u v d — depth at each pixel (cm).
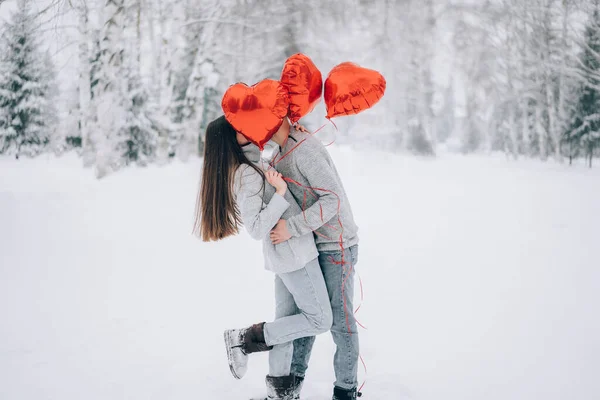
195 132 1997
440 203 971
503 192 1164
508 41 2673
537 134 3234
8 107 2530
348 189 1170
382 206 929
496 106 3222
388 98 2717
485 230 709
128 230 706
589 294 423
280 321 229
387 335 341
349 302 235
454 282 463
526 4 2462
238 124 218
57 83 2505
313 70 230
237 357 231
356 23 2438
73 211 852
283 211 220
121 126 1559
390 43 2588
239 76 2270
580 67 2580
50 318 366
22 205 888
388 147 2748
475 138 4478
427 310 389
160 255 573
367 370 290
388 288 447
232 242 653
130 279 472
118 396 254
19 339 327
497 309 391
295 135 232
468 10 2589
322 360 305
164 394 257
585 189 1237
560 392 262
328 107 238
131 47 2111
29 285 447
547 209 901
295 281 225
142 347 317
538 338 334
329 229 230
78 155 2573
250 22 2038
